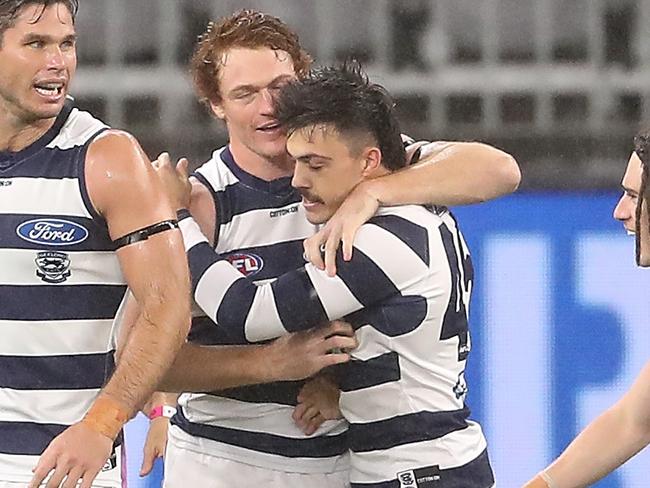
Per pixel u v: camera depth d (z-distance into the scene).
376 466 10.51
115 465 10.23
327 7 21.27
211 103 11.20
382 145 10.42
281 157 10.95
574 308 17.14
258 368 10.65
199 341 11.28
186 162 11.14
